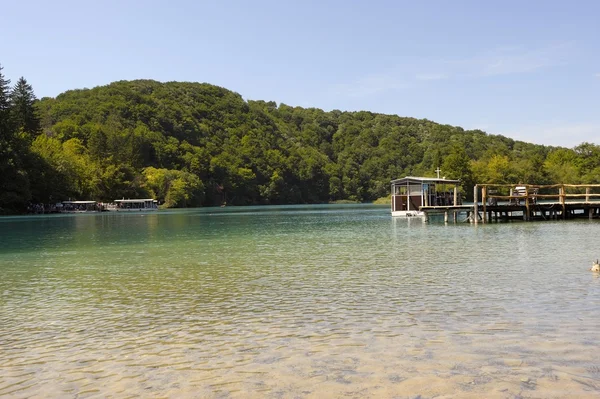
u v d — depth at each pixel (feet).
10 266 76.79
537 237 103.50
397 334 35.22
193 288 55.11
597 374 26.91
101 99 622.95
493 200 162.50
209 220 224.12
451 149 431.02
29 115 412.36
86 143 497.05
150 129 597.93
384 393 25.22
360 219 204.44
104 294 53.06
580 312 39.65
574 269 60.75
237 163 615.98
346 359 30.32
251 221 207.10
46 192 362.53
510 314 39.75
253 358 31.14
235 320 40.65
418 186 211.41
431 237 110.42
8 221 234.17
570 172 425.69
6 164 313.73
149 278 62.64
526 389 25.23
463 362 29.17
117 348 34.14
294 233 133.28
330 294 49.85
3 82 341.82
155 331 38.11
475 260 71.46
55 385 27.81
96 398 25.86
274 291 52.21
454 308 42.45
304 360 30.40
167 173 508.12
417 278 57.57
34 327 40.24
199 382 27.50
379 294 49.16
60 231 158.71
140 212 371.97
